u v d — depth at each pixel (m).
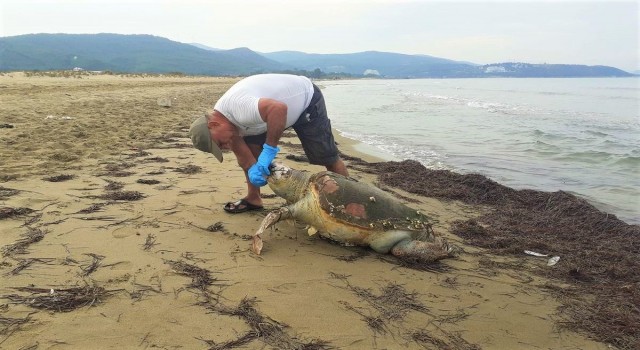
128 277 3.45
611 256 4.91
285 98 4.53
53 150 7.86
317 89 4.93
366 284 3.76
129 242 4.13
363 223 4.42
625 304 3.73
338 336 2.94
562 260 4.71
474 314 3.43
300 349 2.75
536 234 5.68
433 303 3.55
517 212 6.57
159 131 11.87
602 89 61.88
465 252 4.82
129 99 20.09
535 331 3.27
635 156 11.24
